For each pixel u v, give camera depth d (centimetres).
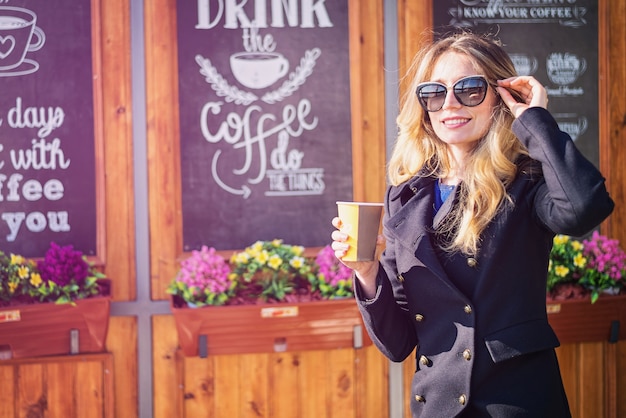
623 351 384
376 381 372
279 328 348
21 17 356
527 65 379
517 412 176
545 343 178
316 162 371
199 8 362
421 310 190
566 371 380
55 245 346
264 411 365
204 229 366
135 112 361
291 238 371
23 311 337
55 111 358
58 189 359
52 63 357
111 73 360
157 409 364
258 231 369
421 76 200
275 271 354
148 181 363
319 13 368
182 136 364
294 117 369
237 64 365
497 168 183
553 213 170
